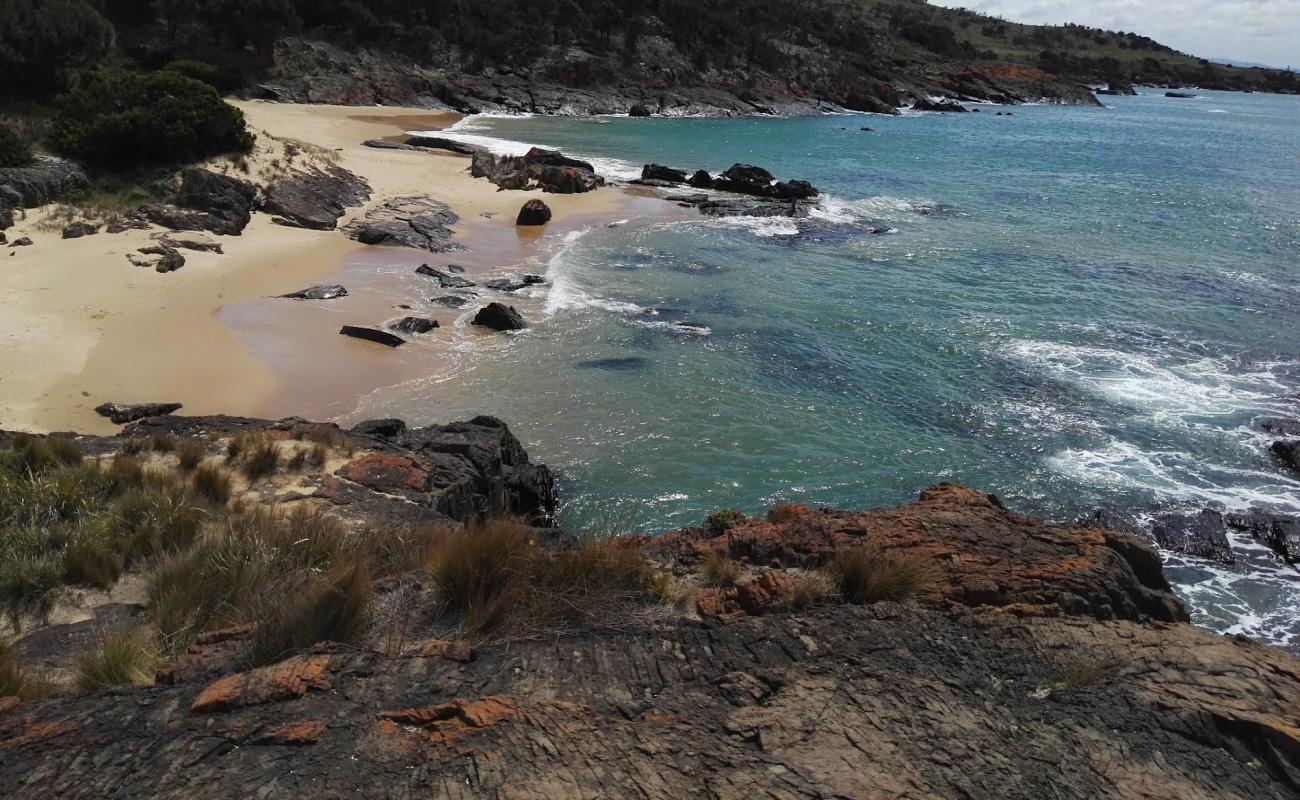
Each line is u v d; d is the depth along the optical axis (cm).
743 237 3322
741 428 1708
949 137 7475
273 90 6712
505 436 1455
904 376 1984
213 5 6631
